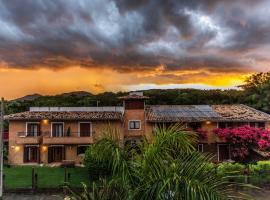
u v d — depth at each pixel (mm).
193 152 5988
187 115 33625
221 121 32438
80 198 6516
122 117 33156
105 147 6520
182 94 65000
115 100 63562
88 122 32656
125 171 6219
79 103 63406
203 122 32719
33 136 32125
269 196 18672
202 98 63750
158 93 65250
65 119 32281
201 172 5383
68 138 31703
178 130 6645
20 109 54250
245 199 5434
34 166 30719
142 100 34031
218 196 5117
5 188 20391
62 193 20078
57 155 32438
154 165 5949
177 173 5445
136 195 5715
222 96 63344
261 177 20469
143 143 6840
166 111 35312
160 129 6859
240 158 30844
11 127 32500
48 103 60688
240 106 38531
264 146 28219
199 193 5039
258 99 48562
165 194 5340
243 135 29656
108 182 6402
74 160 32062
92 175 22969
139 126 33750
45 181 23922
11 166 30812
